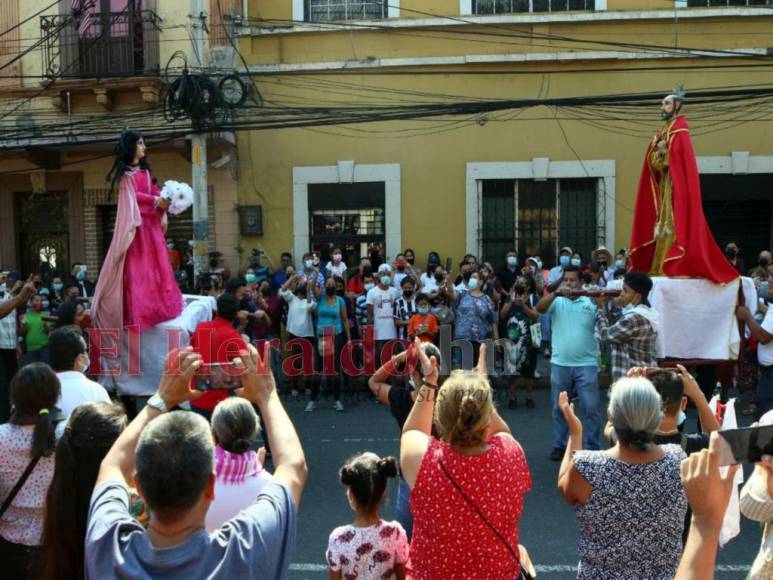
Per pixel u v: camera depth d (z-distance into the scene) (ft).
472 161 50.19
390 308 37.93
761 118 49.21
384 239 51.08
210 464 7.07
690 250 22.75
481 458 9.95
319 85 50.34
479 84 49.93
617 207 49.85
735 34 49.01
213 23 49.70
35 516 11.61
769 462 7.10
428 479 9.94
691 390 13.53
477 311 36.06
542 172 49.78
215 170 51.08
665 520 9.89
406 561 12.75
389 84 50.19
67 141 49.42
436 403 10.41
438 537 9.80
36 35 51.01
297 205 50.88
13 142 50.37
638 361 21.93
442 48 49.93
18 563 11.53
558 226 50.55
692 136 49.73
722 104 49.29
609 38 49.37
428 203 50.52
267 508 7.27
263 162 50.93
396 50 50.11
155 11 50.08
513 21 49.34
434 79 50.03
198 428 7.16
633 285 21.89
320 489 23.81
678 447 10.61
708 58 49.01
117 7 50.80
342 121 46.03
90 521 7.23
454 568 9.73
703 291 22.79
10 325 34.55
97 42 50.55
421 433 10.78
